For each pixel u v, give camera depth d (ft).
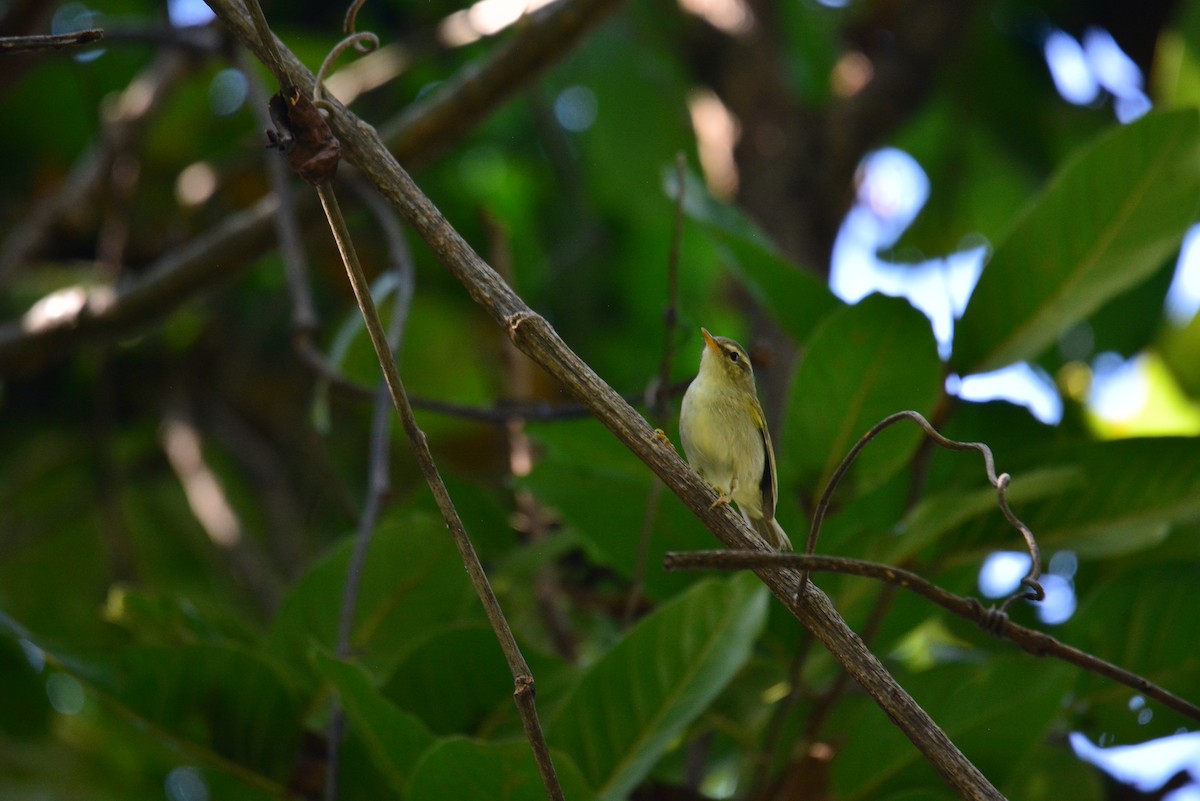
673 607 23.35
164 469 53.26
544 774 15.44
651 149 51.52
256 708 25.27
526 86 35.06
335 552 27.86
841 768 25.38
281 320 56.34
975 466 29.40
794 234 45.09
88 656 24.70
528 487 28.50
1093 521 27.66
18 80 38.09
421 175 57.26
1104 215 27.81
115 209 45.62
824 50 53.98
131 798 35.47
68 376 54.34
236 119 57.93
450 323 49.47
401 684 25.39
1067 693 24.85
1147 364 44.14
